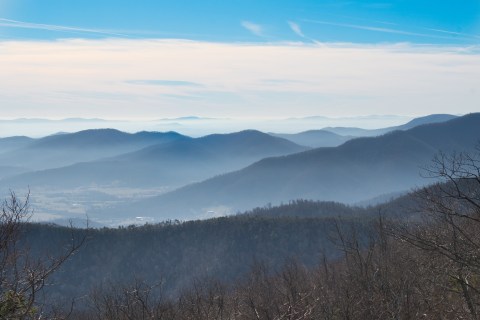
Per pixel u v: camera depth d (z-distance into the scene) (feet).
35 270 25.45
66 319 27.07
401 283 46.21
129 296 41.14
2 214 24.30
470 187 32.96
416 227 37.81
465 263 31.48
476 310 35.73
